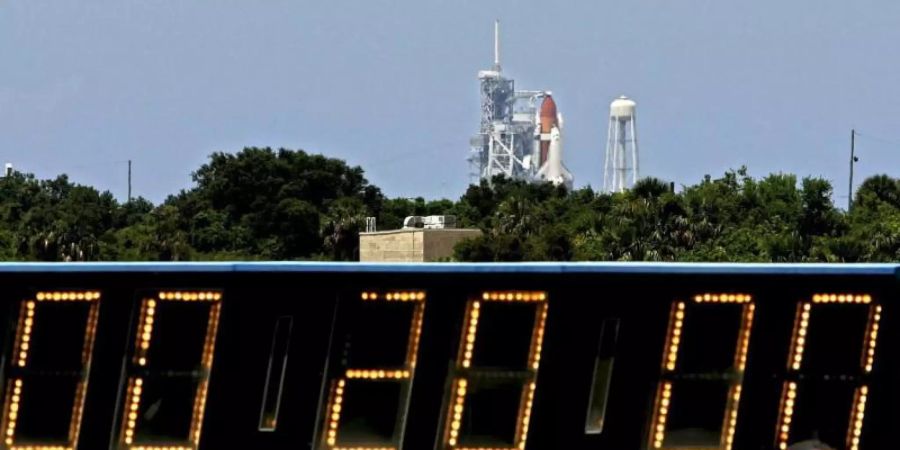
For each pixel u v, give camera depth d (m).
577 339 96.81
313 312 95.50
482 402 96.44
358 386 95.75
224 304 95.12
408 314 96.00
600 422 97.38
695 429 98.19
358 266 95.25
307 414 95.69
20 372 94.12
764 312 98.25
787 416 98.50
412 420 95.88
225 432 95.31
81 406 94.56
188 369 95.06
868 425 99.06
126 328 94.69
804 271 98.06
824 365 98.62
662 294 97.50
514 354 96.50
